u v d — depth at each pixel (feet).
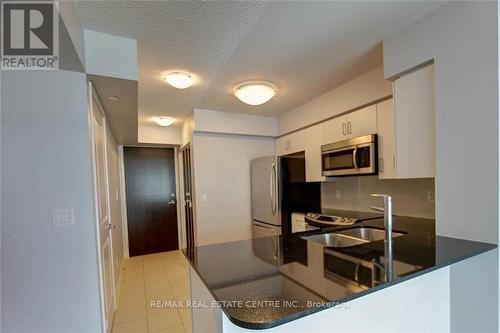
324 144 9.74
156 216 15.43
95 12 4.59
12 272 4.92
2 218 4.89
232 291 3.03
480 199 4.43
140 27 5.11
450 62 4.78
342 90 8.61
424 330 4.19
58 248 5.13
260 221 11.82
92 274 5.30
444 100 4.88
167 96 9.14
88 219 5.29
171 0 4.35
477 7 4.41
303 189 11.36
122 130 11.00
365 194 9.86
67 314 5.16
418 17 5.17
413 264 3.72
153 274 11.53
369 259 4.01
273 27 5.34
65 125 5.18
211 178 11.94
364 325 3.52
